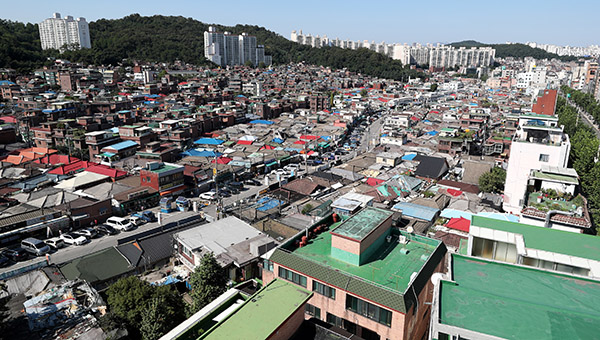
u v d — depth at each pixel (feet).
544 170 182.09
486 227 105.60
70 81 573.74
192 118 424.46
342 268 106.22
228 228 171.63
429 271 105.40
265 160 334.03
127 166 295.89
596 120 567.59
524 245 96.22
